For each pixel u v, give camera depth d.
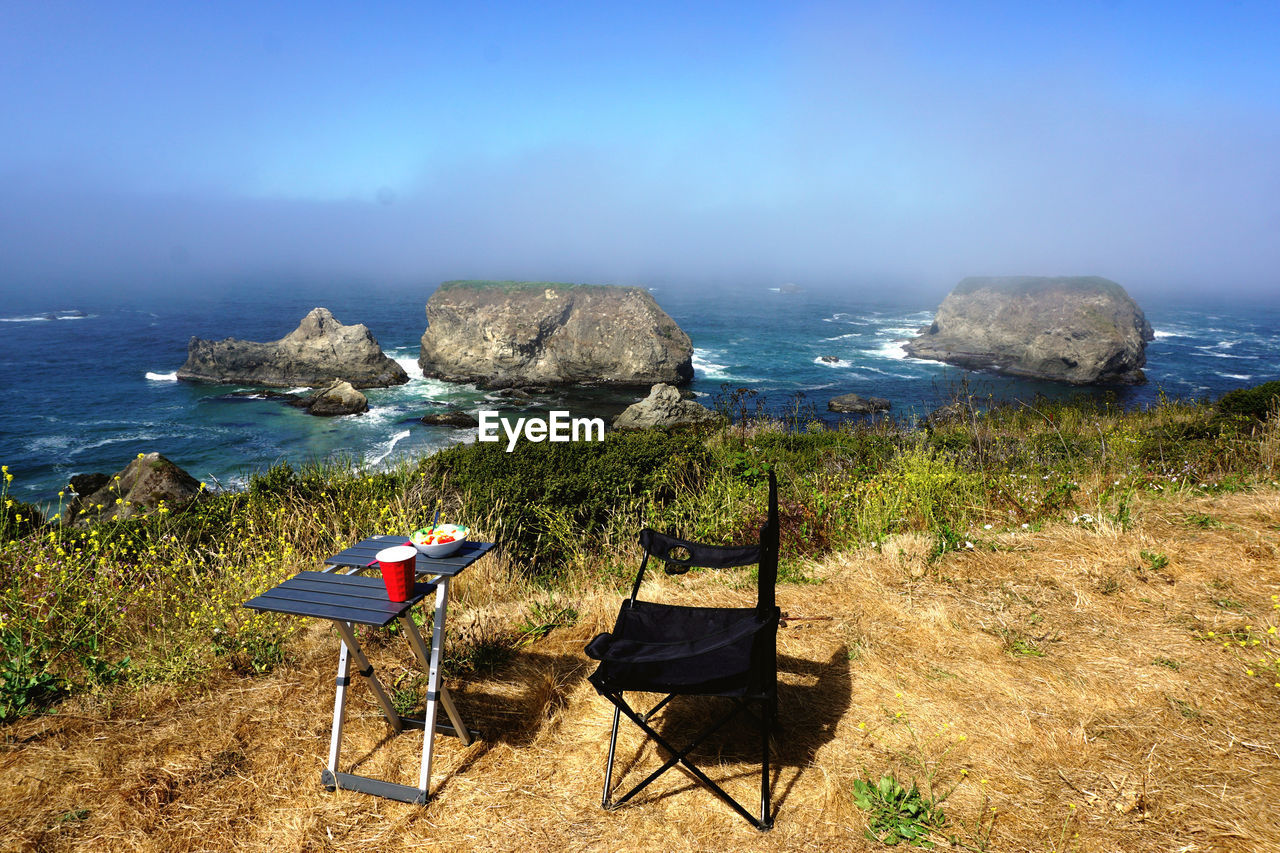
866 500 6.02
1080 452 8.81
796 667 3.68
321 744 3.11
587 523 6.38
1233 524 4.91
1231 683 3.21
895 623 4.08
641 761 2.97
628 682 2.63
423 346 40.31
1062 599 4.18
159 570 4.89
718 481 7.09
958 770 2.80
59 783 2.85
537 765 2.95
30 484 21.12
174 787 2.83
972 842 2.42
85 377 39.72
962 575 4.61
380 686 3.07
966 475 6.80
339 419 29.94
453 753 3.04
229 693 3.53
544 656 3.92
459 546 3.00
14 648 3.67
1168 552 4.58
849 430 14.20
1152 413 12.73
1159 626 3.78
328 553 5.51
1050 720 3.07
